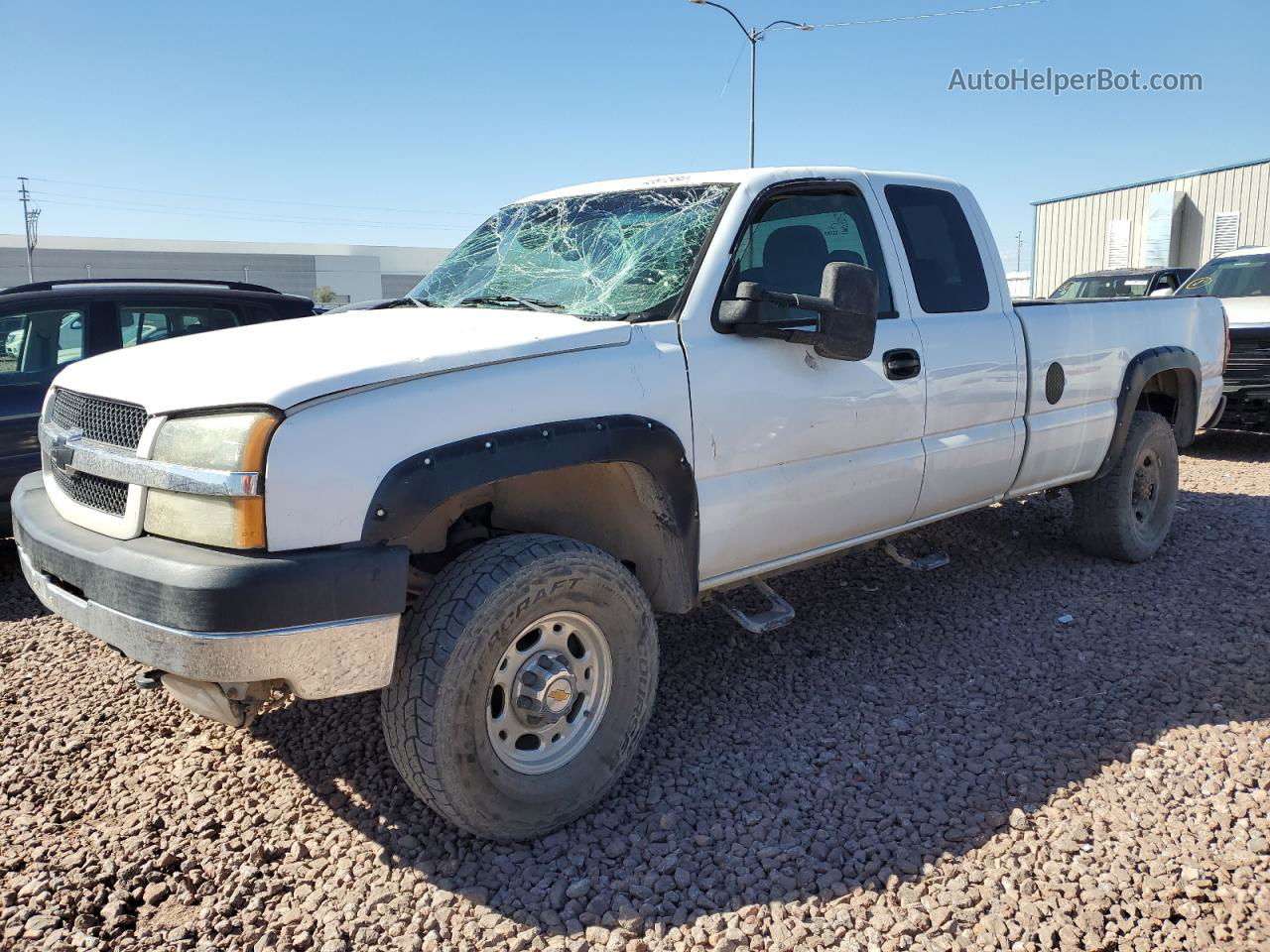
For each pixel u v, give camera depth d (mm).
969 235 4520
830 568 5535
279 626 2375
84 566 2643
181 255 78375
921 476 4086
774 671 4141
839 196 3979
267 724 3707
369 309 4059
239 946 2475
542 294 3654
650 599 3389
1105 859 2746
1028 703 3773
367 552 2479
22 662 4375
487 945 2463
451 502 3129
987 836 2877
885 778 3240
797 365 3539
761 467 3469
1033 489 4828
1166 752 3330
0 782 3277
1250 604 4770
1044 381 4645
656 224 3646
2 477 5520
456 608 2654
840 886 2658
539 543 2834
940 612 4812
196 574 2363
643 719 3131
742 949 2432
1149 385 5715
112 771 3375
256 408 2439
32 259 71688
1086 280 16234
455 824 2775
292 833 2975
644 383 3074
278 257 82312
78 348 5855
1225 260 10945
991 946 2422
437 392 2646
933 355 4066
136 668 4273
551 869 2775
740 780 3240
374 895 2648
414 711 2629
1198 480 8039
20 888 2697
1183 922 2477
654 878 2713
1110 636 4430
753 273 3576
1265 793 3033
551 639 2938
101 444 2844
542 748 2959
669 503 3135
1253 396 9109
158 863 2799
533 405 2803
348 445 2480
